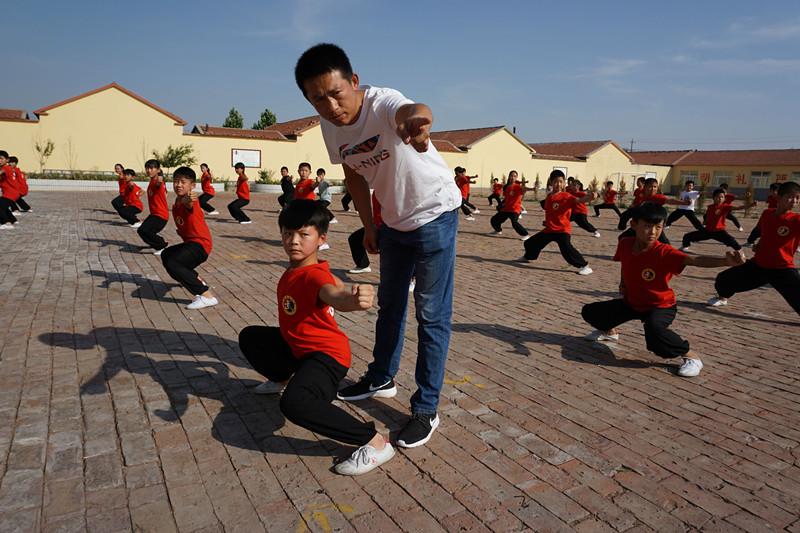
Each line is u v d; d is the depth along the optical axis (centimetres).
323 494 256
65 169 2952
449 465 284
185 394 356
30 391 354
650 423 339
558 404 362
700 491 267
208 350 439
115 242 1010
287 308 304
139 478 263
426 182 268
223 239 1107
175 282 688
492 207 2406
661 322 420
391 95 250
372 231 339
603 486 269
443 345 306
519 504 253
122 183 1323
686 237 1164
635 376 418
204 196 1560
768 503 259
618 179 4741
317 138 3569
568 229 859
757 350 490
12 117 2886
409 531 232
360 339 482
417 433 300
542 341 497
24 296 596
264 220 1510
